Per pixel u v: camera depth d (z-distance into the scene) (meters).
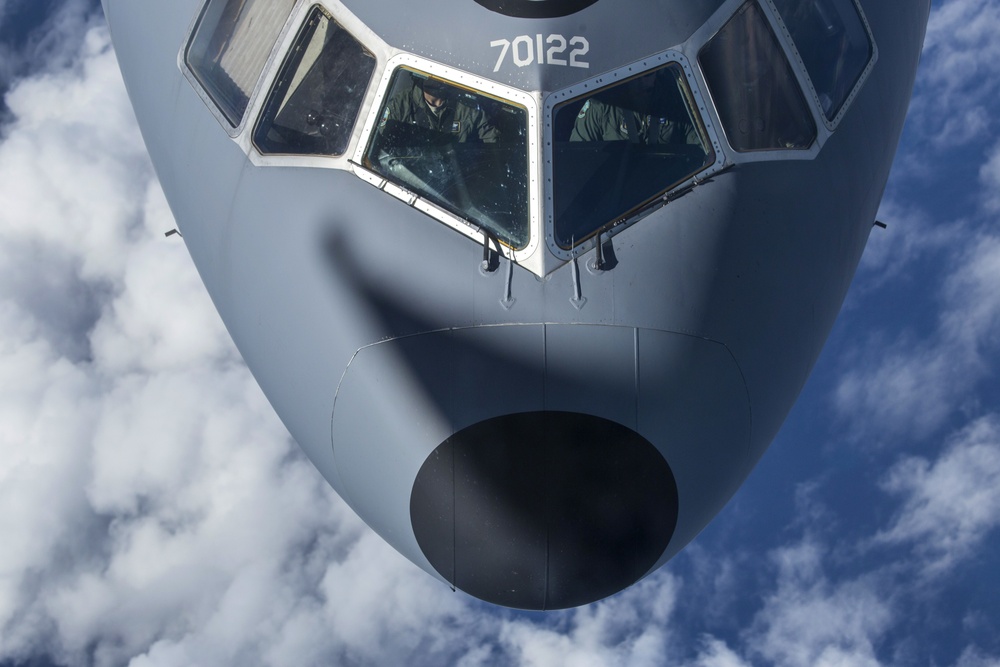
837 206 10.76
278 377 10.55
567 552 9.34
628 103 9.67
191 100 11.16
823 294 10.74
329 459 10.46
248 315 10.66
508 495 9.16
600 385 9.17
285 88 10.25
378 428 9.59
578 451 9.10
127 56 12.36
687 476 9.62
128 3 12.25
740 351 9.75
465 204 9.55
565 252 9.39
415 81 9.75
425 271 9.46
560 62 9.58
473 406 9.20
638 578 9.95
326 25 10.07
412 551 10.13
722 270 9.65
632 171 9.63
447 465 9.27
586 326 9.23
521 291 9.29
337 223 9.80
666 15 9.81
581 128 9.59
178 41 11.32
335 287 9.71
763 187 10.02
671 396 9.35
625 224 9.52
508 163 9.55
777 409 10.45
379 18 9.87
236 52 10.70
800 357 10.59
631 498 9.27
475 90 9.63
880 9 11.73
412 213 9.62
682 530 9.95
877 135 11.53
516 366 9.17
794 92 10.41
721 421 9.68
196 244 11.48
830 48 10.91
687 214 9.63
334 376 9.80
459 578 9.88
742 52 10.09
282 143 10.24
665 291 9.41
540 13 9.66
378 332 9.52
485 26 9.66
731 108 9.97
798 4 10.54
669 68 9.78
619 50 9.67
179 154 11.41
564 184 9.50
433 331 9.35
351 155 9.88
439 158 9.68
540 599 9.78
